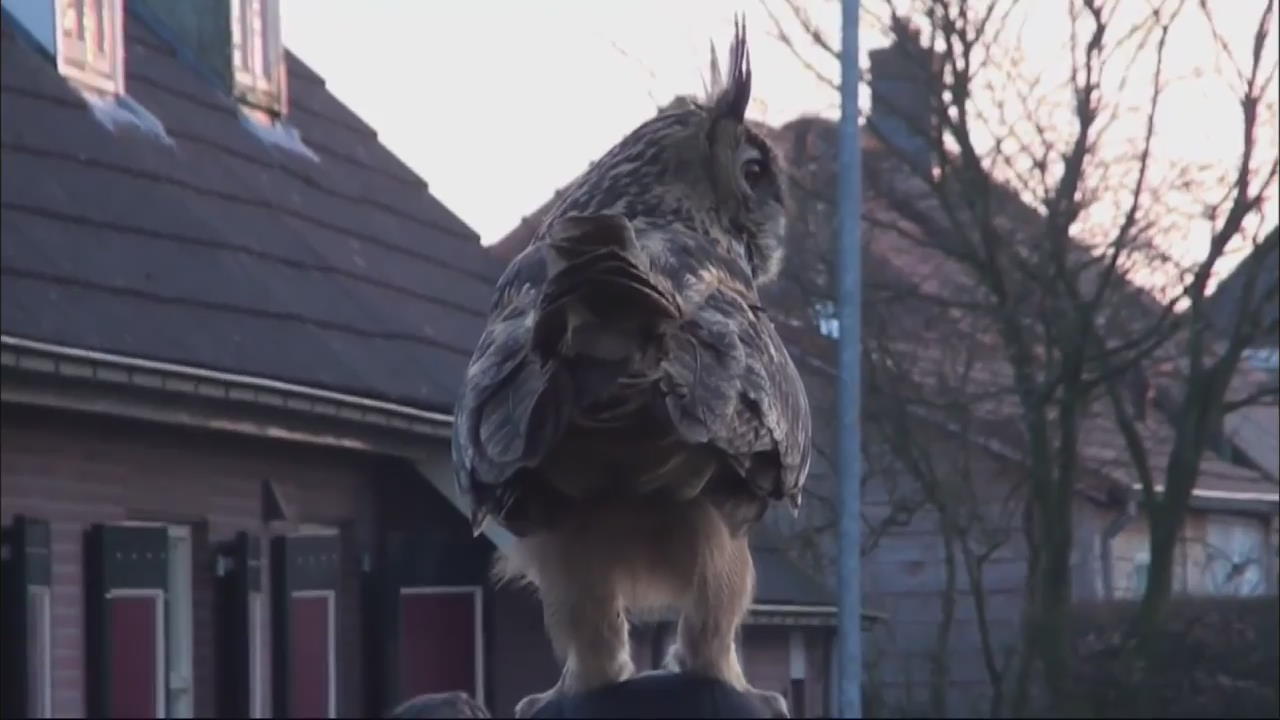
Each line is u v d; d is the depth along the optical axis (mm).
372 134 22281
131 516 15156
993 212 27609
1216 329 30234
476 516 4848
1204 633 29609
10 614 13867
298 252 18172
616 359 4422
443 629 19266
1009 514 33938
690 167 5488
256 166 18953
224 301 16109
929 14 26844
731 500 5066
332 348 17031
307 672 17422
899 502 32312
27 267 14266
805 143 26922
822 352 28578
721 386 4703
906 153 27578
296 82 21312
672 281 4910
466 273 21500
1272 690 29297
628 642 5223
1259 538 46594
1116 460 36812
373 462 18469
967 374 30250
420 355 18422
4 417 13930
